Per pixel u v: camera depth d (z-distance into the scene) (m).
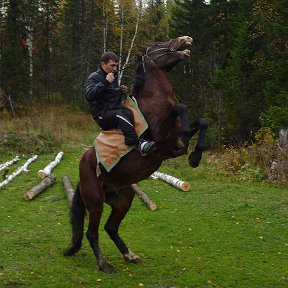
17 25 34.56
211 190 12.13
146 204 10.59
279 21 19.31
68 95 38.66
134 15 41.12
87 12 43.03
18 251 7.11
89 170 6.34
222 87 23.30
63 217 9.54
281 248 7.67
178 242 7.87
